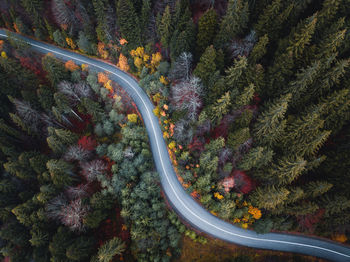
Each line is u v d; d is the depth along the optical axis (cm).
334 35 3503
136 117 5484
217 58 4372
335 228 4072
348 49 3844
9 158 5247
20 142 5797
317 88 3822
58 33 6069
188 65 4797
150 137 5625
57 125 5834
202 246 4572
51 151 5819
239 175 4341
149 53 5675
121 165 4803
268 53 4559
